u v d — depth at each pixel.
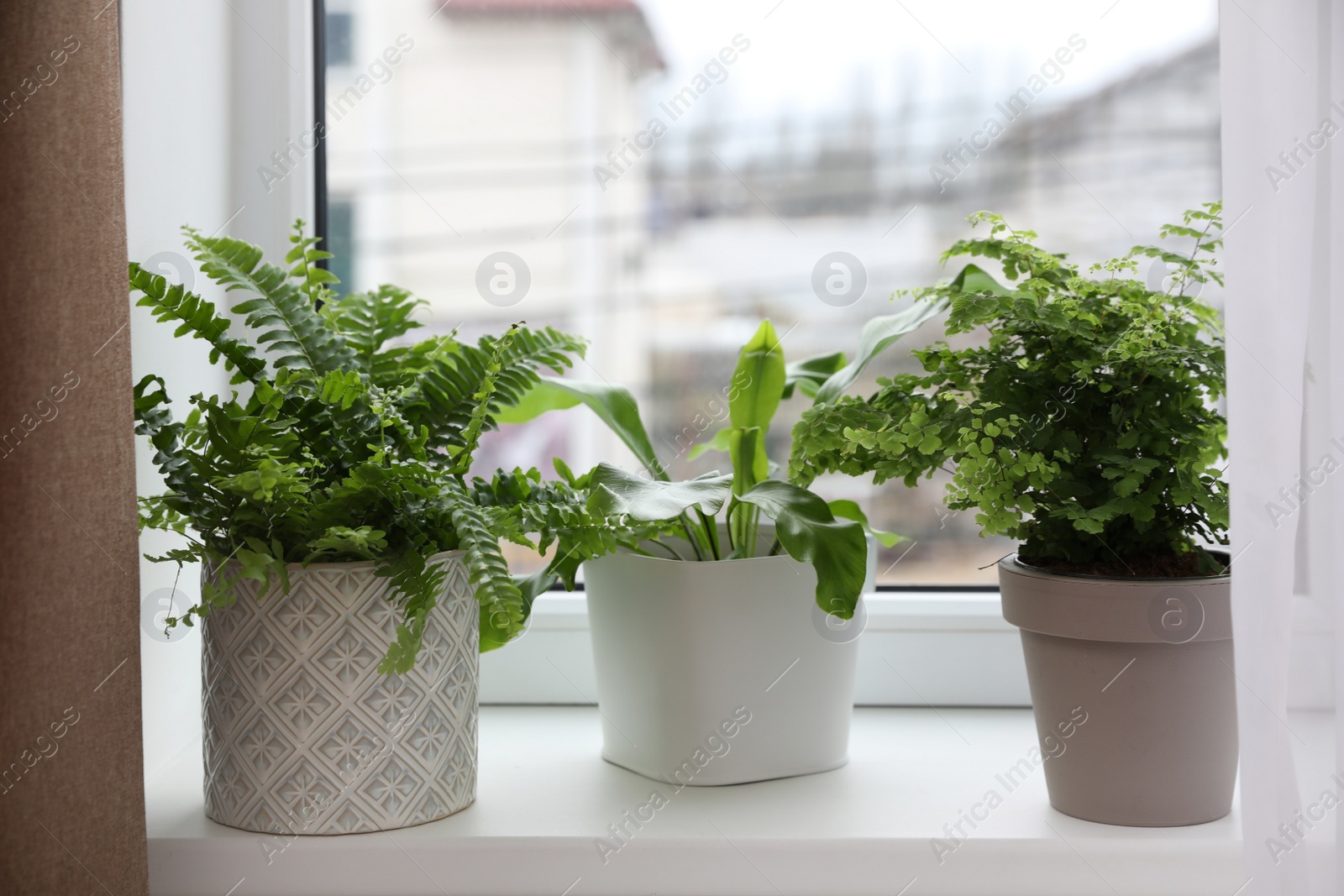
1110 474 0.76
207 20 1.00
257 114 1.07
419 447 0.79
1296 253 0.70
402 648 0.72
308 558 0.75
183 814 0.83
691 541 0.97
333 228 1.14
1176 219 1.12
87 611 0.66
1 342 0.63
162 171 0.90
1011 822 0.83
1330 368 0.70
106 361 0.67
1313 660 0.71
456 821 0.83
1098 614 0.77
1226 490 0.82
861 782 0.93
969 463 0.77
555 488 0.85
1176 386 0.83
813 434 0.83
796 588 0.91
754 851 0.80
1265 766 0.71
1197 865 0.79
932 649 1.14
